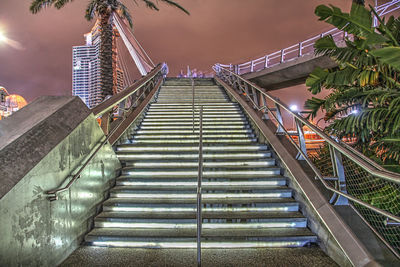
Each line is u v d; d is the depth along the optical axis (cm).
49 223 276
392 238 302
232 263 294
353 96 494
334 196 331
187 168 487
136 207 397
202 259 303
